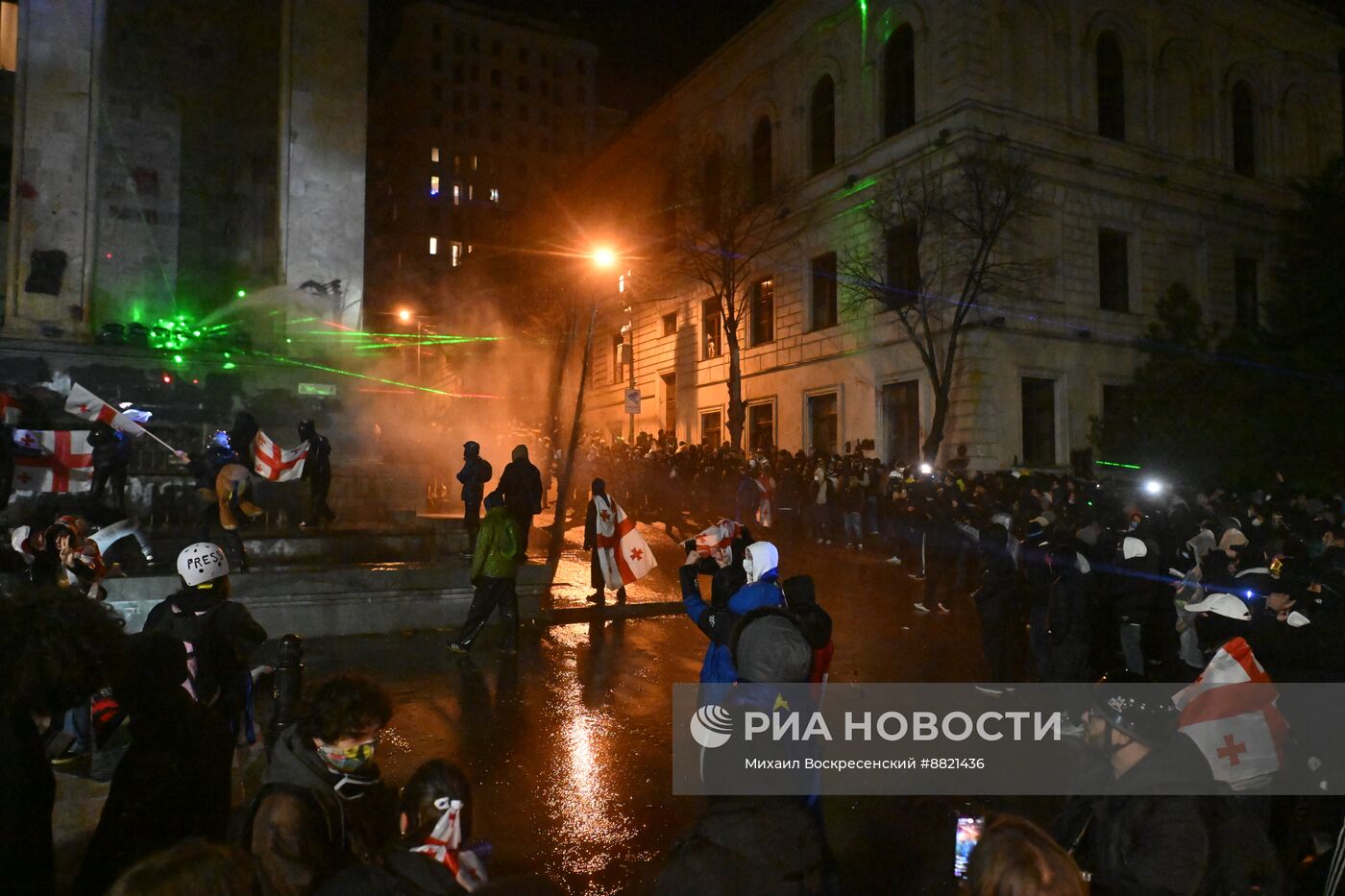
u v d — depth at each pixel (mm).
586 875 4656
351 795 2725
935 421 22859
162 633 3027
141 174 22125
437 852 2455
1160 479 20438
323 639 10336
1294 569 6051
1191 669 4730
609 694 8242
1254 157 31188
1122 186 26891
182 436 18922
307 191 22188
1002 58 25047
